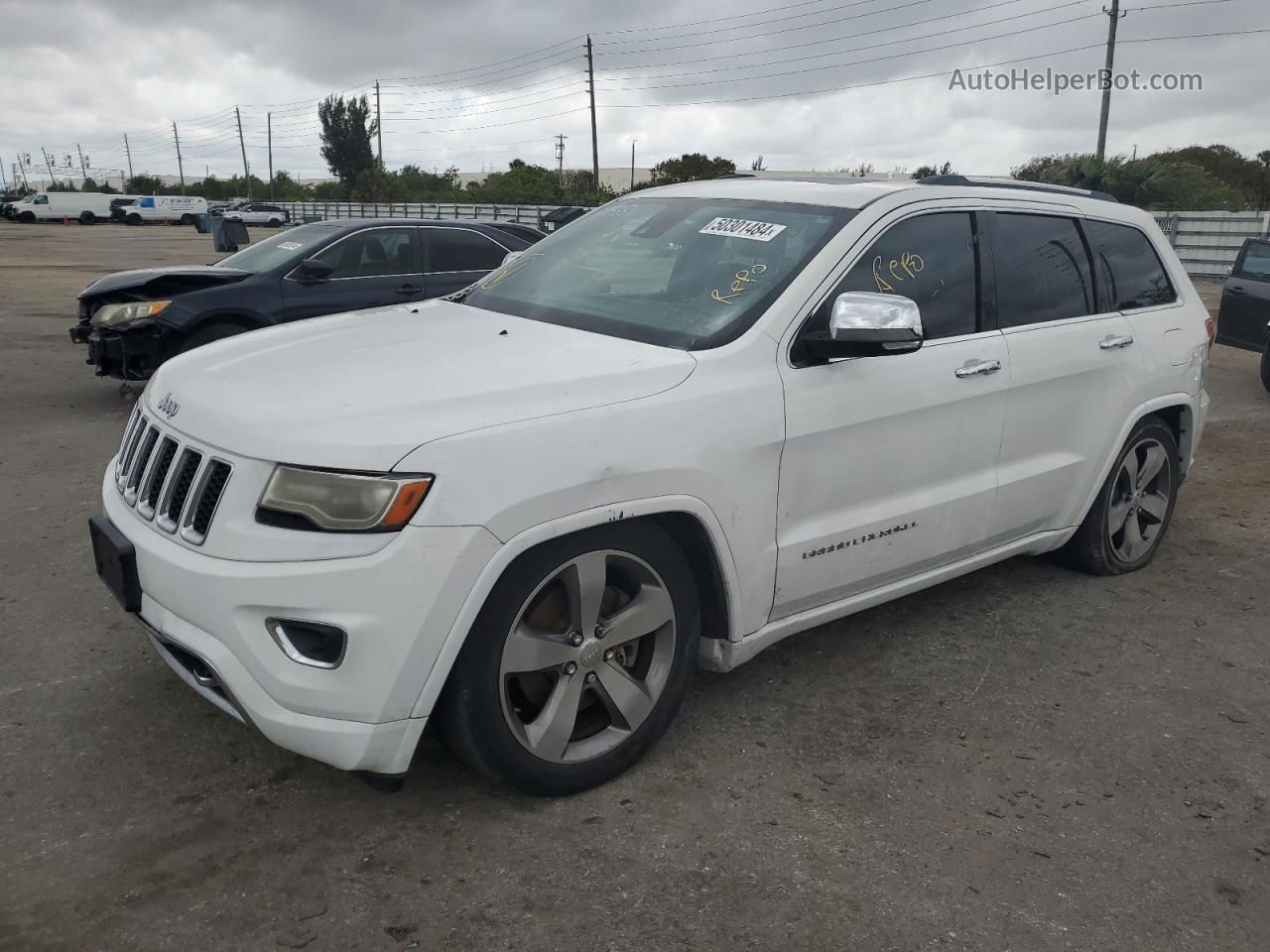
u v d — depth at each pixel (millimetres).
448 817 2939
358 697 2572
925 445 3748
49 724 3379
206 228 49562
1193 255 28219
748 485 3191
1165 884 2783
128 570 2873
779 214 3777
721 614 3293
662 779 3176
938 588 4871
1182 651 4281
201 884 2627
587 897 2627
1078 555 4977
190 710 3486
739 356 3229
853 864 2803
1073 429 4434
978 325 3992
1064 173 32844
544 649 2863
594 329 3445
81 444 7145
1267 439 8500
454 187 76812
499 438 2666
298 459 2561
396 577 2527
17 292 18094
